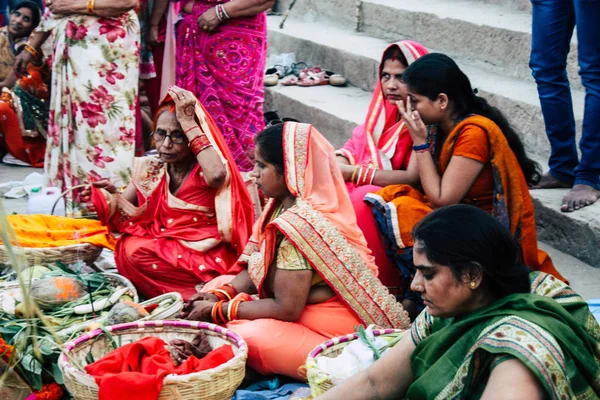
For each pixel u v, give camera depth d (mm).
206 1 5609
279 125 3668
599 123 4496
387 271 4098
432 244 2293
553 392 2125
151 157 4375
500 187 3791
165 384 2977
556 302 2295
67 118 5508
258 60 5777
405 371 2545
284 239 3547
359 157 4547
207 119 4246
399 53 4285
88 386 2990
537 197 4746
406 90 3916
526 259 3910
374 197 4043
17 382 3400
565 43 4691
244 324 3555
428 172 3887
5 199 5949
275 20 8867
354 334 3260
